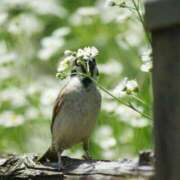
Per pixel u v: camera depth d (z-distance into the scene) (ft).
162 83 17.83
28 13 47.37
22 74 42.86
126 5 25.14
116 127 38.55
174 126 17.65
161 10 17.67
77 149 39.34
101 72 39.42
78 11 42.65
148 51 24.76
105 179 22.89
